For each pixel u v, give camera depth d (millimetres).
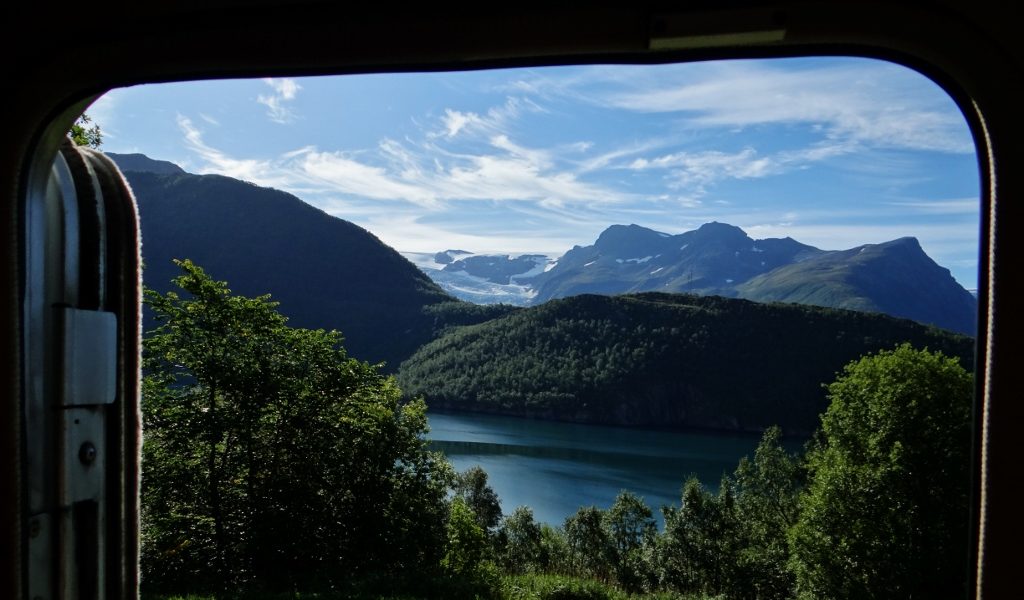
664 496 95188
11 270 1363
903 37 1221
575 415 161750
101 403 1548
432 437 134125
